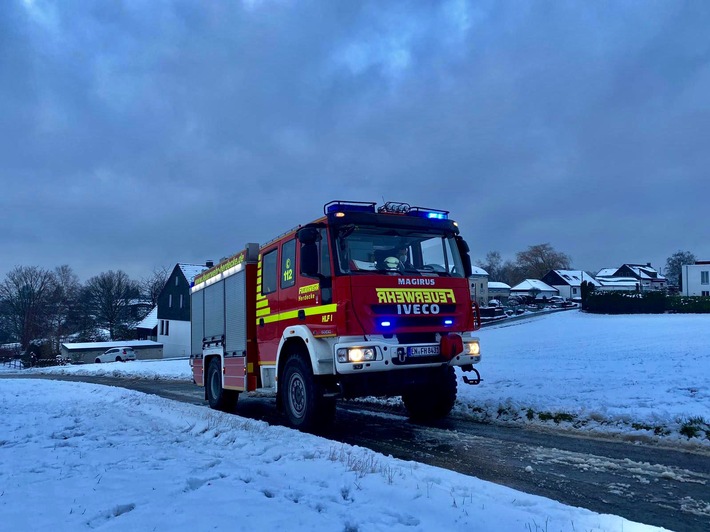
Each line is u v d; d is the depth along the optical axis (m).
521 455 6.41
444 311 8.01
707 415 7.47
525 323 44.47
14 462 5.70
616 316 45.91
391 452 6.71
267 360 9.42
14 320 74.81
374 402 11.47
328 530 3.56
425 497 4.36
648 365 13.80
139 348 54.25
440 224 8.34
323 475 5.03
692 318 39.47
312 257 7.41
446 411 8.94
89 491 4.45
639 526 3.74
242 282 10.23
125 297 75.75
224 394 11.12
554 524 3.76
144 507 4.00
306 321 8.03
